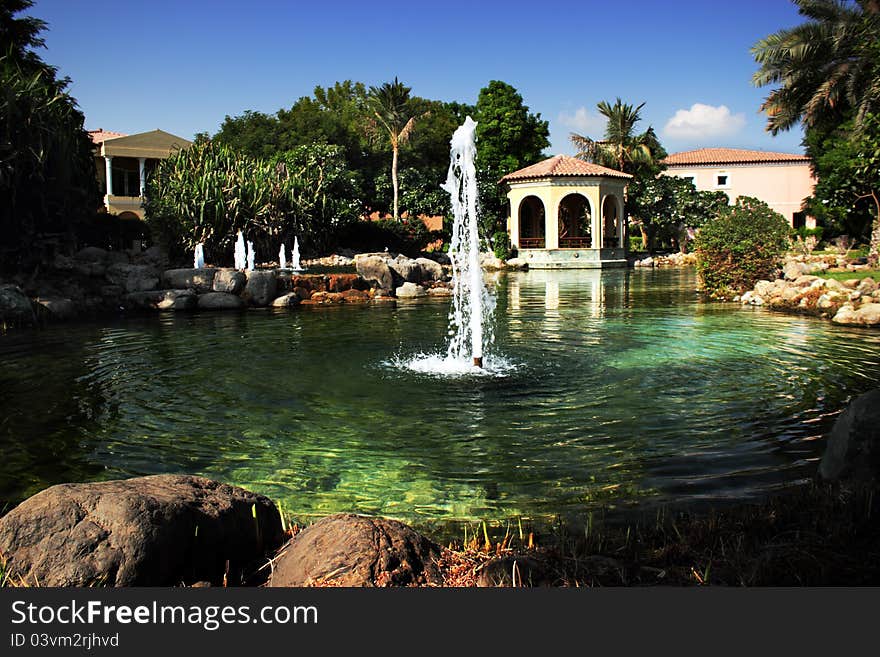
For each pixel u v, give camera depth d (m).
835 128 32.19
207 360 9.67
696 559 3.35
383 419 6.52
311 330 13.04
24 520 2.99
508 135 50.22
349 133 47.06
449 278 25.52
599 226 39.03
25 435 6.08
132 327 13.71
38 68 24.11
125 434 6.10
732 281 19.23
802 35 25.50
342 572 3.02
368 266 21.44
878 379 7.94
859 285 16.62
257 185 27.20
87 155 24.95
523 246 41.66
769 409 6.68
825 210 34.62
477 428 6.19
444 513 4.34
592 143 46.47
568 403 7.02
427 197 42.84
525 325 13.30
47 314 15.08
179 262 25.38
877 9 24.61
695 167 58.09
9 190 17.89
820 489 4.11
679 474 4.93
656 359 9.41
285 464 5.30
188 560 3.22
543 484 4.80
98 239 26.56
